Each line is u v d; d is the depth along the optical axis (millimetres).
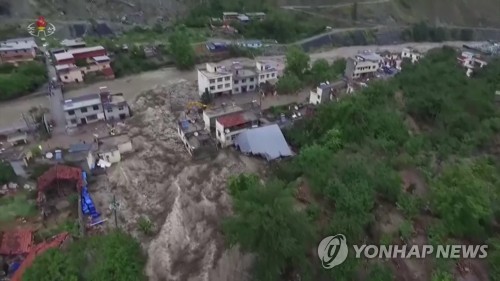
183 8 185750
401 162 58531
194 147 71250
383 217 48375
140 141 77500
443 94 87625
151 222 56000
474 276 42938
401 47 180750
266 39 163500
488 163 63438
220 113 79312
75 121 84000
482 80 107750
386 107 79562
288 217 41688
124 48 124188
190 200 56281
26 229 56156
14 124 84188
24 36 135250
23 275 44969
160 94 96875
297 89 100250
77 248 48812
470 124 80125
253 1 191750
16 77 99312
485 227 47469
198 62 128625
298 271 41656
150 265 47344
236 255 45406
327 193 49594
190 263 46906
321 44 171375
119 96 91188
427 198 50531
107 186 65062
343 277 41844
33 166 68938
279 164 67062
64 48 119000
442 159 63406
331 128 72438
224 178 62312
